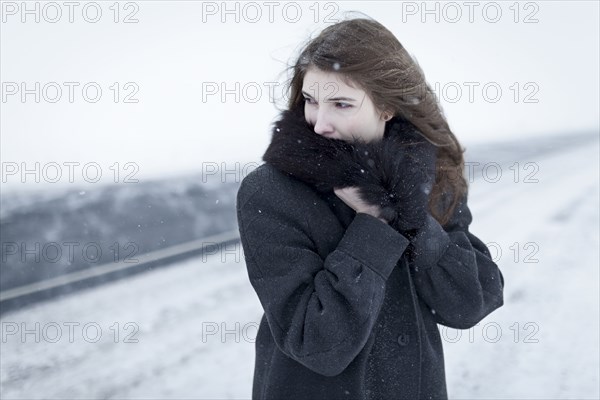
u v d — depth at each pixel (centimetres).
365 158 130
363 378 137
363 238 129
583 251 651
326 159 130
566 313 448
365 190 129
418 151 138
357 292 124
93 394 322
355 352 125
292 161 131
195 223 786
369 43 131
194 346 386
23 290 496
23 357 366
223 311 454
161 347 384
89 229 709
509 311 455
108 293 494
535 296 489
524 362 363
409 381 140
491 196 1108
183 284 522
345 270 126
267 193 134
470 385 335
